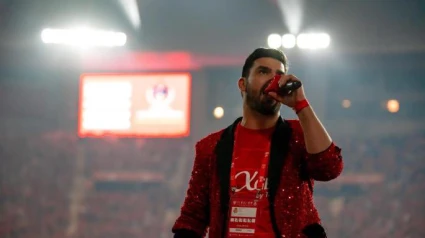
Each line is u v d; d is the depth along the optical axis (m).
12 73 31.00
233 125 4.34
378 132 29.16
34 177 30.19
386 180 28.00
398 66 28.44
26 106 31.19
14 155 30.69
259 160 4.14
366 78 29.23
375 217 26.69
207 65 28.72
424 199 26.97
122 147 30.67
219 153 4.23
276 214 4.03
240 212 4.06
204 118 29.16
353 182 28.09
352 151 28.75
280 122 4.26
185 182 29.55
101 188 30.38
